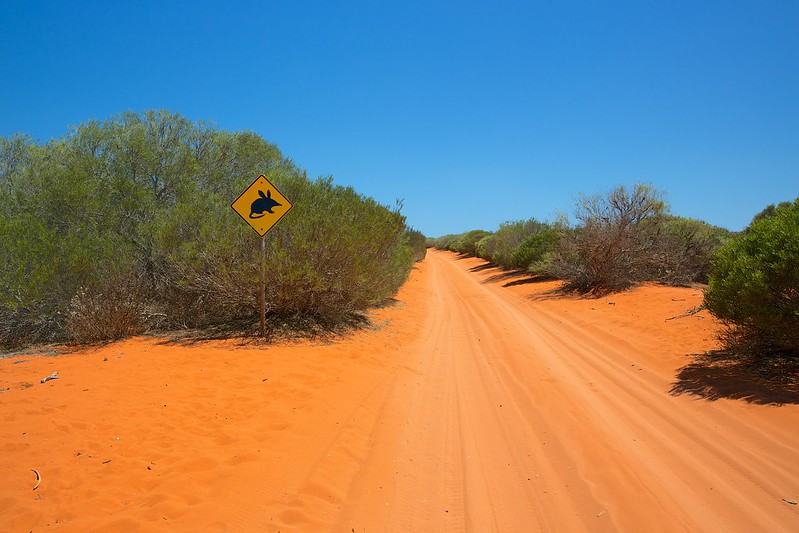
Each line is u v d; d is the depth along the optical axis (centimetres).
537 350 1062
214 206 1162
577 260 2022
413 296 2011
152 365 783
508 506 420
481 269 3862
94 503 365
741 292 720
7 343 954
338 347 984
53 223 1079
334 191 1249
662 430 596
